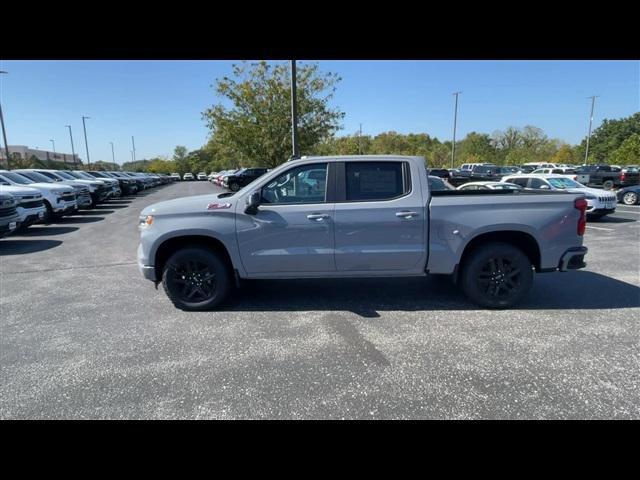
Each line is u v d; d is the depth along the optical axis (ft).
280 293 16.51
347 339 11.86
